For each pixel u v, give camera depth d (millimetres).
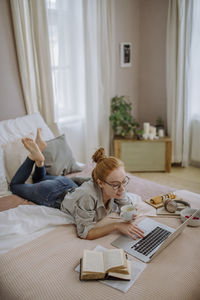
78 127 3250
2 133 2223
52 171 2143
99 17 3012
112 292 1040
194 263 1188
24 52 2514
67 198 1556
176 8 3051
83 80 3168
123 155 3355
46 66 2658
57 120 2881
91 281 1101
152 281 1085
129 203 1640
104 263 1133
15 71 2527
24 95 2604
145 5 3496
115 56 3453
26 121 2422
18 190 1863
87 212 1432
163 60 3512
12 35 2443
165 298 1017
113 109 3463
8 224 1504
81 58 3094
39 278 1137
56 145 2236
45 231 1482
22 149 2145
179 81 3209
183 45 3113
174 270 1146
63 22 2830
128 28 3496
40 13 2504
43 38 2582
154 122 3834
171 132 3447
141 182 2018
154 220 1513
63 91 3059
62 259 1234
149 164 3377
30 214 1587
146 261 1198
